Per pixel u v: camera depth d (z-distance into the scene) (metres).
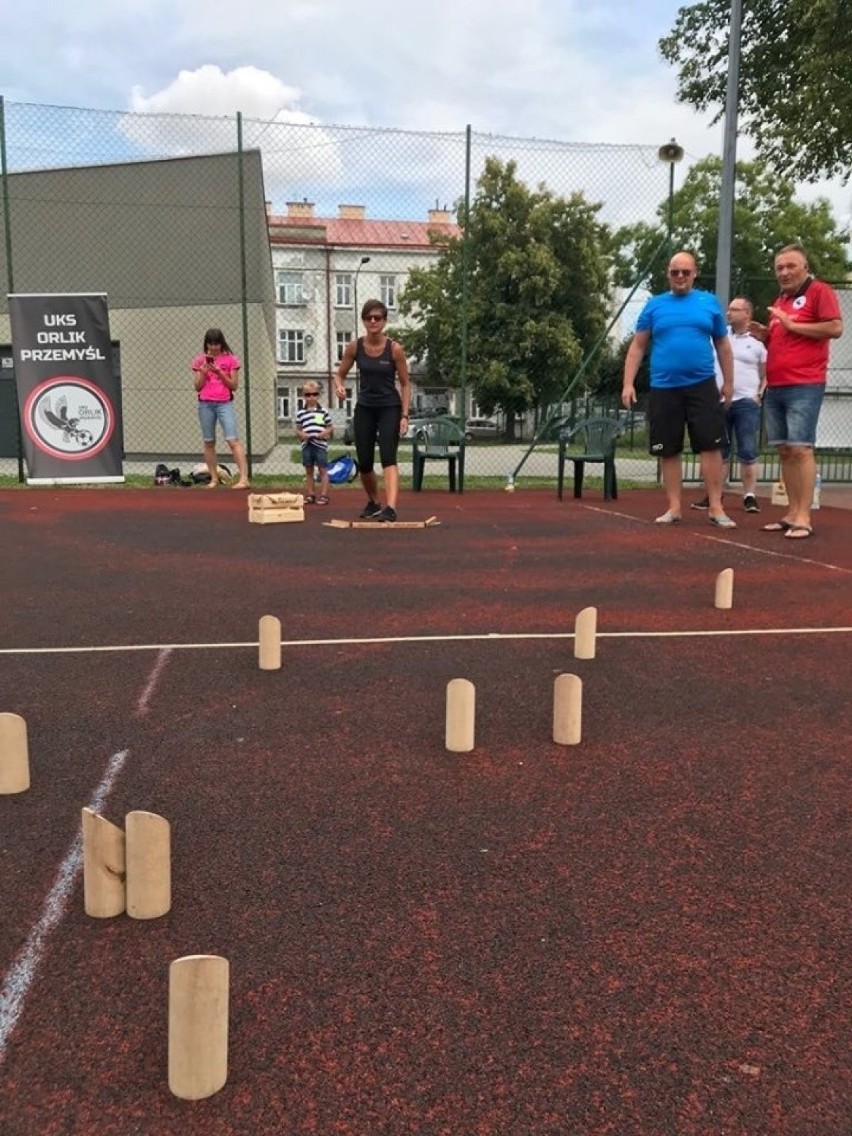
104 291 22.09
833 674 3.93
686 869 2.33
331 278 53.06
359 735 3.21
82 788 2.77
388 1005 1.81
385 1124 1.52
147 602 5.31
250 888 2.23
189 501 10.91
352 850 2.41
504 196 39.03
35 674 3.90
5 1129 1.50
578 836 2.50
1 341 22.83
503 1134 1.50
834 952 2.00
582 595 5.54
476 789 2.78
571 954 1.98
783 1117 1.55
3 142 11.51
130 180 21.70
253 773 2.89
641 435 28.86
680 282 8.21
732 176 11.51
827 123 13.12
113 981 1.87
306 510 10.06
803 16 12.69
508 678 3.87
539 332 38.31
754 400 9.44
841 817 2.62
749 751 3.09
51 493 11.78
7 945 1.99
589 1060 1.67
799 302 7.45
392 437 8.60
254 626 4.75
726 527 8.40
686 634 4.60
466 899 2.19
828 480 14.08
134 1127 1.51
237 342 21.66
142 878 2.08
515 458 20.69
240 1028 1.74
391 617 4.96
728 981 1.89
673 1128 1.52
